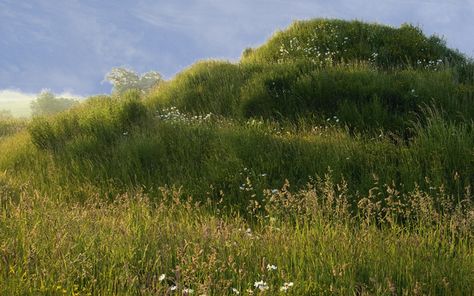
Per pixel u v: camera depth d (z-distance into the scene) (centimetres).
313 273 377
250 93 1127
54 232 443
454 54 1509
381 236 463
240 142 815
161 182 721
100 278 368
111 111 1102
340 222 516
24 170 873
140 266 400
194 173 738
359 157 714
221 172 714
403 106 953
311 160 733
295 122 983
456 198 583
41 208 532
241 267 392
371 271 378
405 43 1487
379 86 1025
